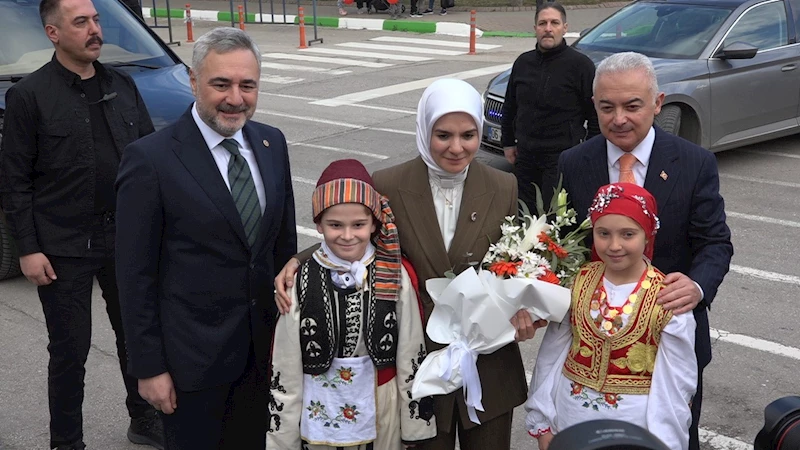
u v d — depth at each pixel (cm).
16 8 611
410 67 1445
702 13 812
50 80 329
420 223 268
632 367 254
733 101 784
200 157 257
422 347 264
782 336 474
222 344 264
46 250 333
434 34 1900
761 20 810
